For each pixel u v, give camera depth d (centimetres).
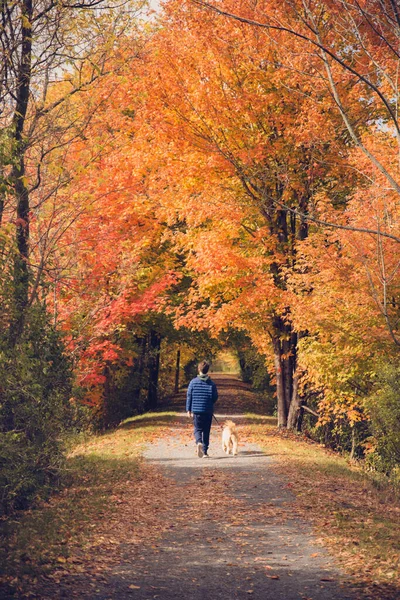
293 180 1720
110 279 1777
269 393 3788
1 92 965
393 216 1335
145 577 617
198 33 1470
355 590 577
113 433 2117
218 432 2003
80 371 1659
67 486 1085
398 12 807
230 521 854
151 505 949
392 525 835
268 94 1677
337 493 1052
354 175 1725
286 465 1313
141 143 1748
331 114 1625
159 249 2484
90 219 1483
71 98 1120
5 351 817
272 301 1844
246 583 602
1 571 593
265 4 1076
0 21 953
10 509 873
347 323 1584
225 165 1647
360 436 2119
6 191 811
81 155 1127
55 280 1101
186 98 1648
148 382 3359
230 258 1878
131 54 1180
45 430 952
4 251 875
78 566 637
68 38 1055
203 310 2020
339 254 1590
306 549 720
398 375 1511
